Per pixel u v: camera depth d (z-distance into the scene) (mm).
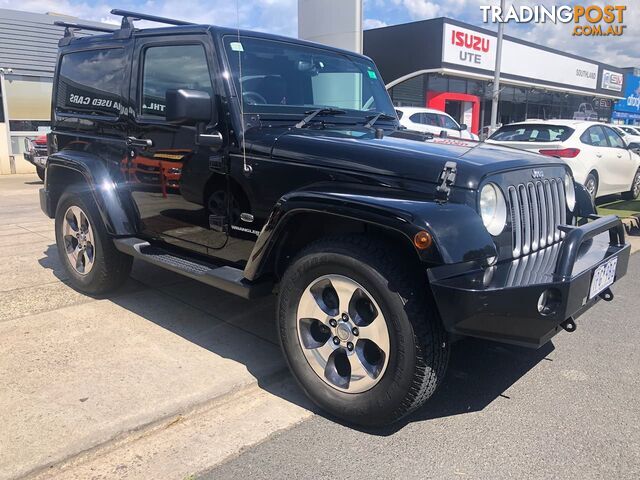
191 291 4727
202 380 3170
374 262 2580
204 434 2725
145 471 2430
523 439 2709
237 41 3518
